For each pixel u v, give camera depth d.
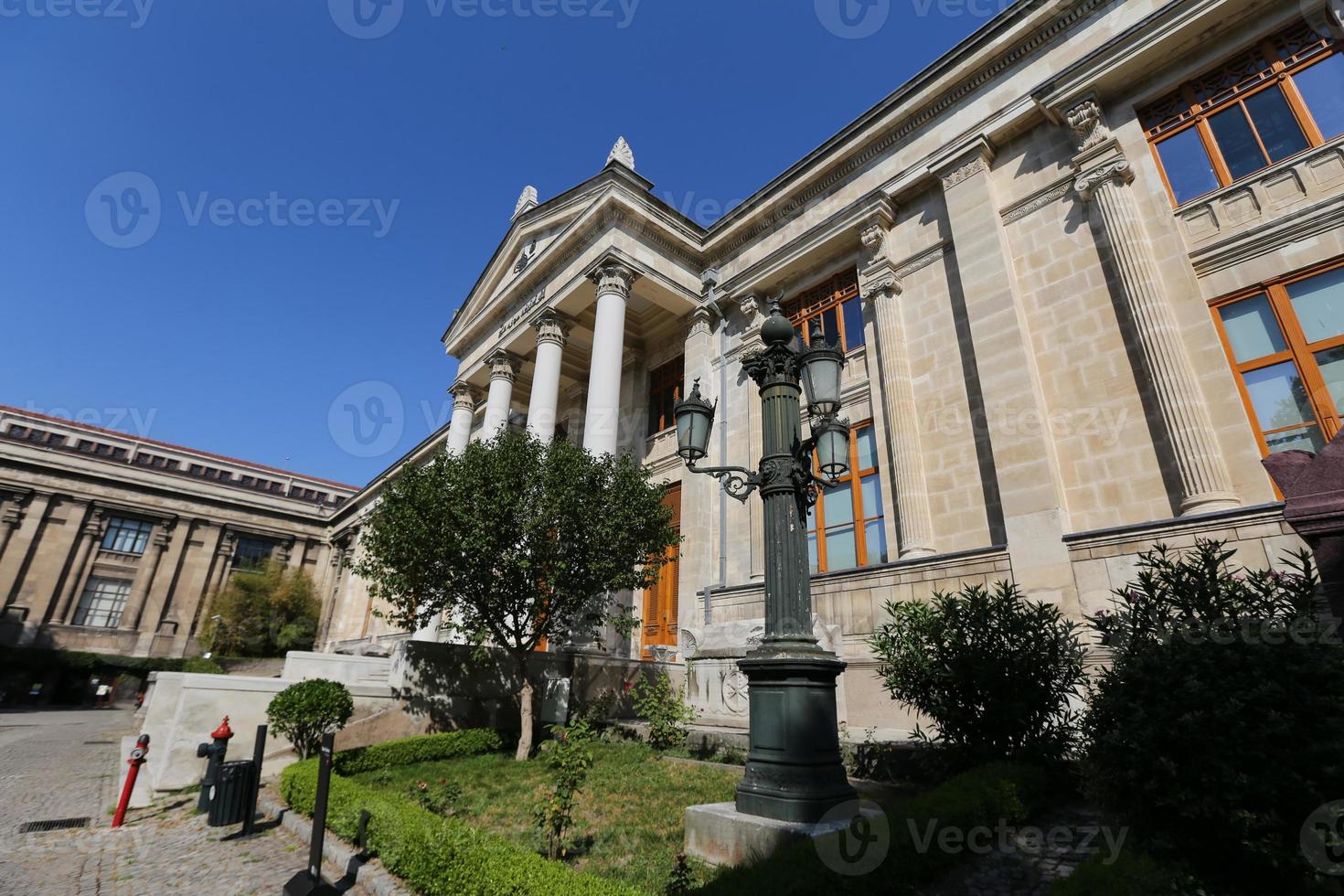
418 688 11.52
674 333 22.06
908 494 12.87
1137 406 10.49
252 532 52.81
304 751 10.01
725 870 4.14
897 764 7.50
